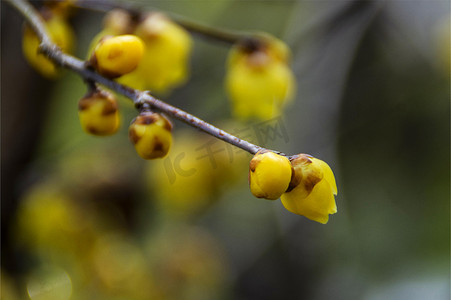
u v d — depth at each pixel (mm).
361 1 519
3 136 426
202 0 653
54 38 371
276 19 649
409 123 667
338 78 515
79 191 507
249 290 641
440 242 645
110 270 510
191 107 602
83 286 497
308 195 301
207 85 613
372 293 597
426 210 668
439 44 605
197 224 647
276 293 628
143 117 309
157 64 382
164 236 602
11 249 452
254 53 403
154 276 568
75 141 561
